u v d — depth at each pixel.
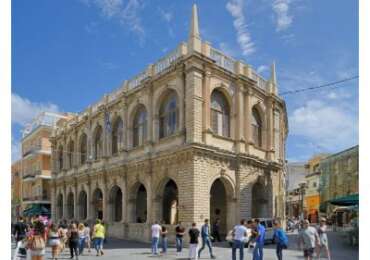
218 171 28.45
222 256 21.20
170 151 28.44
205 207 26.92
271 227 27.94
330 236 40.50
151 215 30.48
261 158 33.22
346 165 57.16
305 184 82.00
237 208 29.58
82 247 22.64
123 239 33.12
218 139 29.11
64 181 48.88
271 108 35.44
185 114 28.28
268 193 33.56
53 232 19.08
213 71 29.31
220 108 30.47
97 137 42.34
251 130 32.53
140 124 34.47
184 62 28.53
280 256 16.05
